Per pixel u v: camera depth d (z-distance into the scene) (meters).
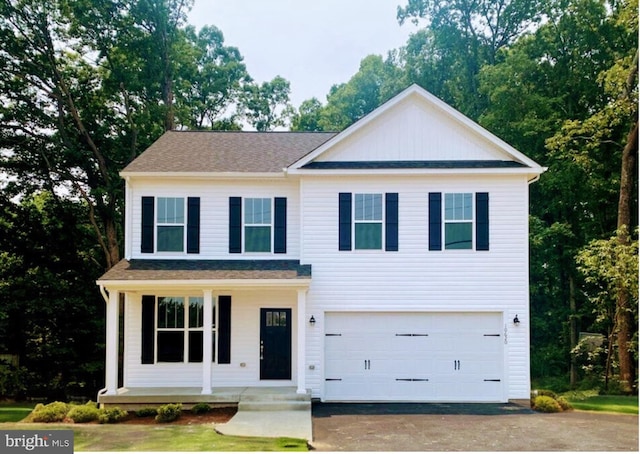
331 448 11.66
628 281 21.62
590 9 28.14
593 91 28.36
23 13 27.36
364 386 17.97
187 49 34.34
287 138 22.09
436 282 18.02
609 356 23.70
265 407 16.08
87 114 29.70
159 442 12.09
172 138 21.84
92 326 28.20
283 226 18.97
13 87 27.81
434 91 35.59
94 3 27.95
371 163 18.52
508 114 29.06
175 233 18.92
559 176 27.11
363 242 18.17
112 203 28.97
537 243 26.66
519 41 31.17
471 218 18.11
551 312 28.75
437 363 17.98
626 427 13.98
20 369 26.53
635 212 26.22
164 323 18.48
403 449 11.58
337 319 18.11
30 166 28.75
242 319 18.56
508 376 17.75
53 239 29.23
